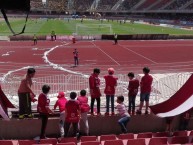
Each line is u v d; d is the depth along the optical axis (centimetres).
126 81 2236
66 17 12369
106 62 3725
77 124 1176
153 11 11200
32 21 10106
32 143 1033
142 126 1342
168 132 1163
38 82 2225
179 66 3497
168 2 10962
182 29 8219
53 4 12962
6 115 1105
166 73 2912
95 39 6044
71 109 1154
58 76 2511
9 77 2619
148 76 1345
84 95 1252
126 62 3738
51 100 1809
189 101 1171
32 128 1259
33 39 5747
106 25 9144
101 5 12962
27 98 1249
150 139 1004
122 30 7838
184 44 5409
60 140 1065
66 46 5100
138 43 5566
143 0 12150
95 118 1306
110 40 6022
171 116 1165
